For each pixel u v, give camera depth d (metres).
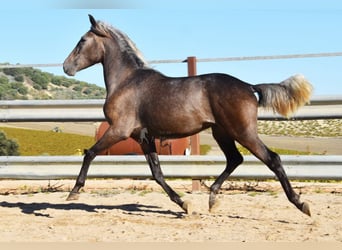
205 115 6.98
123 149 12.95
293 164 9.41
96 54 7.94
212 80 7.00
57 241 6.14
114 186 10.59
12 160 9.96
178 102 7.02
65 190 10.29
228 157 7.66
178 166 9.73
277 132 45.47
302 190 9.86
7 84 113.56
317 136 41.84
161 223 7.09
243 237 6.23
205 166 9.65
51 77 139.00
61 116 10.13
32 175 9.95
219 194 9.48
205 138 39.22
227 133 6.98
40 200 9.09
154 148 7.69
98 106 10.05
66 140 41.62
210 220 7.21
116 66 7.74
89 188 10.43
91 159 7.53
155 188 10.30
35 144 38.84
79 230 6.72
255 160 9.41
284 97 6.81
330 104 9.43
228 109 6.80
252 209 7.99
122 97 7.45
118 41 7.83
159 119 7.16
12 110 10.24
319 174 9.31
